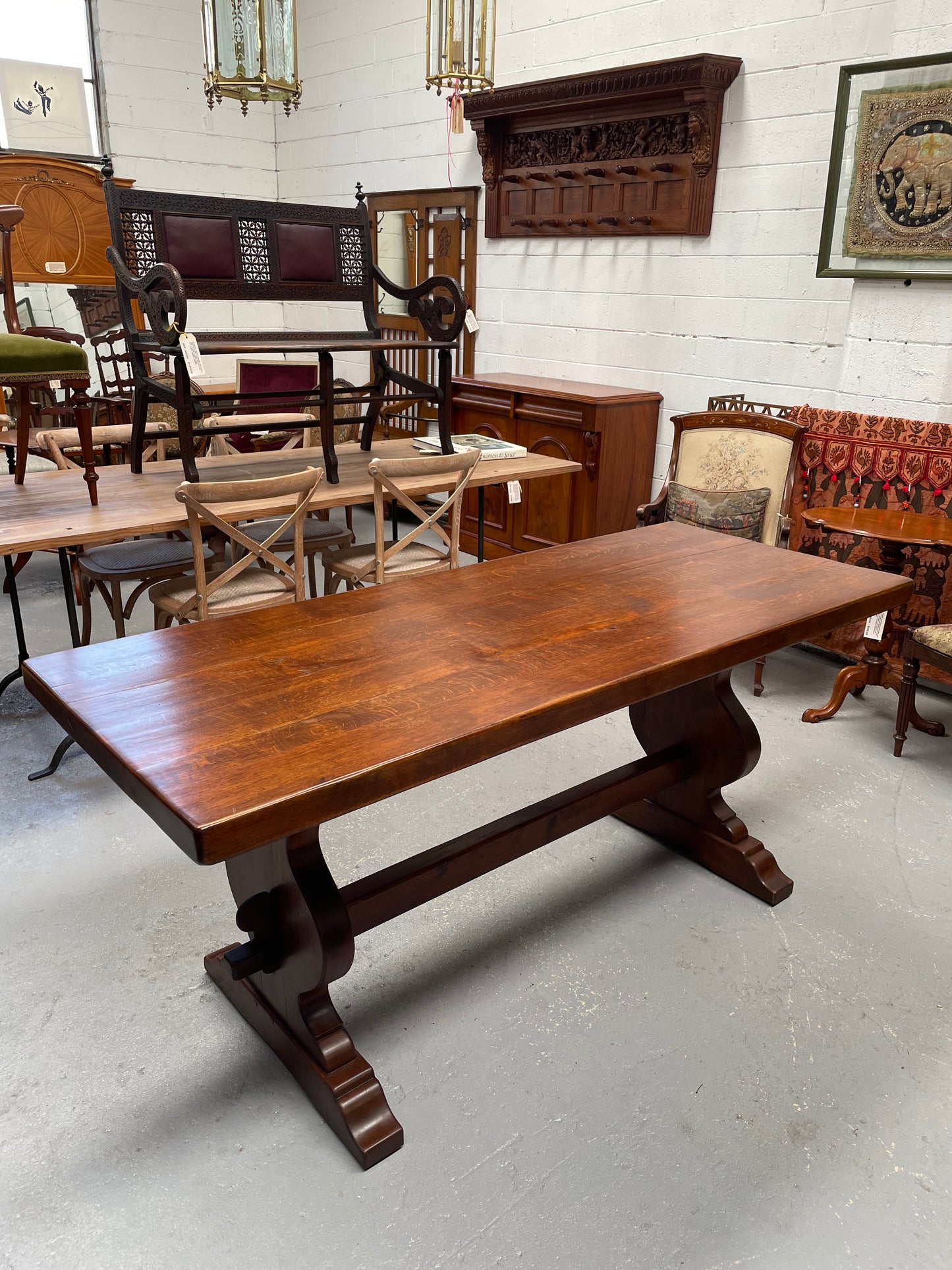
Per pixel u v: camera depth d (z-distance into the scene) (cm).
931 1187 147
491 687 151
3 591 430
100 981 188
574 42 427
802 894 220
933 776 276
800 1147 153
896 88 304
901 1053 173
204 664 160
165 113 585
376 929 206
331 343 305
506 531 457
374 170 561
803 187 353
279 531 268
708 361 402
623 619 185
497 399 445
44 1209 141
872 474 336
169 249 316
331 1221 140
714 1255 135
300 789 118
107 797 257
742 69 362
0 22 523
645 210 404
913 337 321
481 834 188
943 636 267
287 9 321
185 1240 137
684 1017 181
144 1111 159
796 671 355
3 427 416
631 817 249
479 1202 143
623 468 415
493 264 492
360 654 165
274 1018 168
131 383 519
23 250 464
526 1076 166
